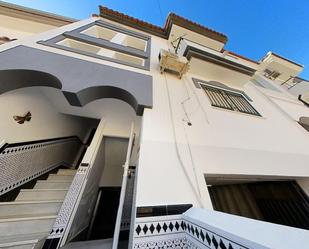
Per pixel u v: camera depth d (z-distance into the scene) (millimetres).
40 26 5875
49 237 2514
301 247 629
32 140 3666
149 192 1888
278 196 3605
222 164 2578
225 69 5074
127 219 4008
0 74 2457
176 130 2754
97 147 4246
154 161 2191
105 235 4727
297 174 3049
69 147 5816
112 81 3105
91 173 3893
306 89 7621
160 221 1704
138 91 3117
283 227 836
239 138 3207
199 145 2682
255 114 4352
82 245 2613
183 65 3936
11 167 3092
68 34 3979
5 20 5512
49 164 4547
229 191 4527
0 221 2494
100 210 5160
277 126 4156
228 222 1130
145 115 2762
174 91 3652
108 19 6395
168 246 1580
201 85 4660
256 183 4102
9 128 3006
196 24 6996
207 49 5117
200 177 2262
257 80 7887
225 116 3658
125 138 4762
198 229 1406
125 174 2447
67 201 3047
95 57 3602
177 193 1983
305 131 4395
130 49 4523
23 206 2945
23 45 3004
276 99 5910
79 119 6258
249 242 805
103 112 4469
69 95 2678
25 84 2842
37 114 3742
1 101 2801
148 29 6980
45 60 2922
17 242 2189
